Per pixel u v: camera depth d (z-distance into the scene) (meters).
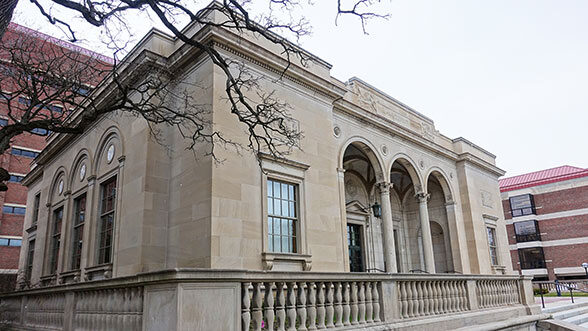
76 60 14.11
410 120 24.56
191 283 6.09
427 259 22.69
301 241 14.66
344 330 8.19
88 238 16.88
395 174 26.95
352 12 10.19
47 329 10.66
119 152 16.14
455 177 27.12
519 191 57.12
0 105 27.44
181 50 14.80
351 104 19.30
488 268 26.44
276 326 7.26
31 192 29.58
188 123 14.08
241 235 12.80
